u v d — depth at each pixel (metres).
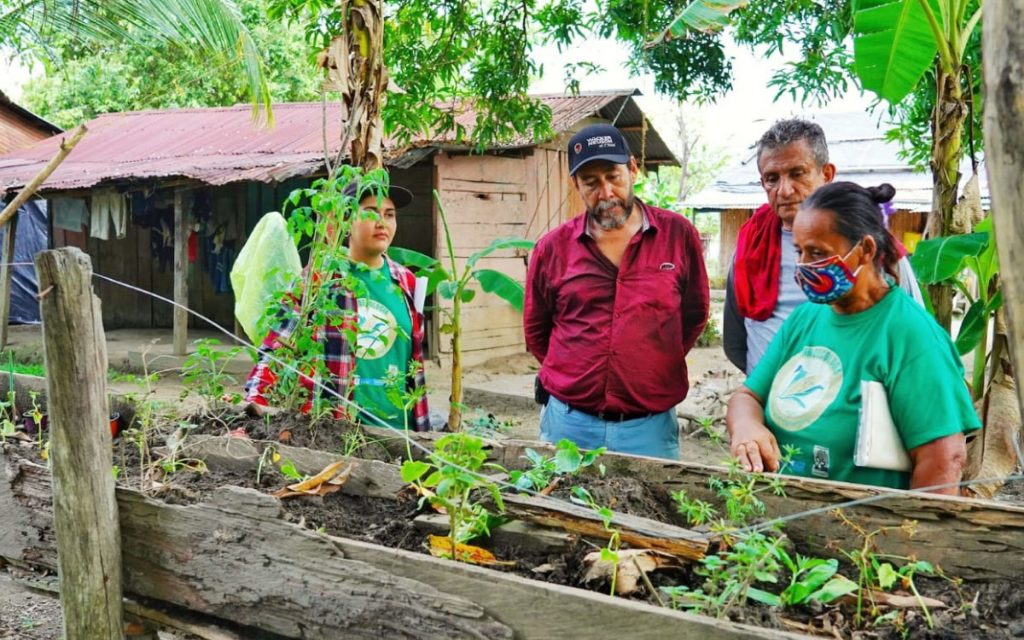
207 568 2.18
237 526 2.13
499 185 11.81
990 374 3.84
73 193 12.71
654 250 3.54
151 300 15.77
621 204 3.47
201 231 14.06
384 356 3.58
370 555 1.94
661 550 2.01
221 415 3.16
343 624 1.97
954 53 4.08
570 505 2.16
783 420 2.56
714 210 21.41
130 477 2.77
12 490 2.60
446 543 2.15
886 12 4.22
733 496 2.15
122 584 2.33
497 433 3.80
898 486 2.41
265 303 3.38
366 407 3.39
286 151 11.90
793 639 1.50
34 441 3.13
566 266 3.66
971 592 1.94
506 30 8.75
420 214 12.14
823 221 2.37
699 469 2.41
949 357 2.37
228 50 5.70
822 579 1.82
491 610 1.79
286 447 2.76
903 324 2.38
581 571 2.02
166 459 2.80
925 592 1.96
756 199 20.44
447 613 1.82
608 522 1.97
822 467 2.46
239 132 13.70
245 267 3.54
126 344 13.52
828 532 2.17
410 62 8.59
